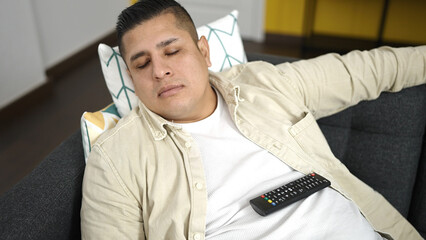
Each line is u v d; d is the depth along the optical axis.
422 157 1.27
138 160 0.99
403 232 1.17
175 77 1.00
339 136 1.29
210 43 1.33
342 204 0.97
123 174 0.96
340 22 3.63
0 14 2.44
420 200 1.30
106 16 3.65
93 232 0.92
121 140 1.01
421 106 1.20
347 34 3.67
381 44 3.47
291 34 3.67
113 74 1.20
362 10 3.49
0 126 2.53
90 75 3.17
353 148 1.29
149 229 0.93
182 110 1.03
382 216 1.16
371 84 1.17
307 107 1.21
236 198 0.96
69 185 0.99
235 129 1.09
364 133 1.27
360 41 3.59
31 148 2.34
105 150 0.98
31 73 2.77
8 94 2.61
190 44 1.04
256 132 1.08
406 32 3.44
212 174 1.00
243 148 1.05
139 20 1.01
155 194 0.95
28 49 2.70
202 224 0.92
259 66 1.26
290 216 0.91
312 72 1.20
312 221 0.91
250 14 3.68
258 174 1.01
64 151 1.10
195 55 1.04
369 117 1.24
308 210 0.93
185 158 0.99
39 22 2.86
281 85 1.19
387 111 1.21
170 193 0.96
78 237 1.04
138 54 1.01
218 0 3.66
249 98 1.18
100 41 3.60
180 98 1.02
